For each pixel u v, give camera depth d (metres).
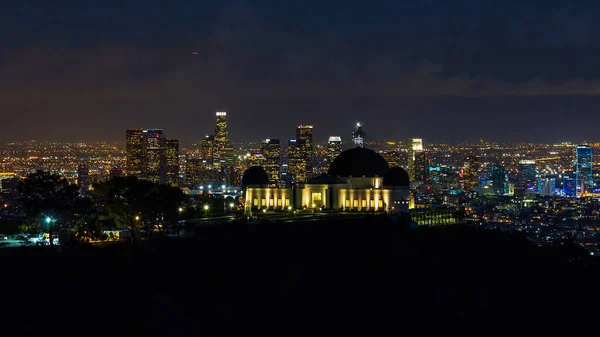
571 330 166.88
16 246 195.12
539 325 166.88
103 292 142.50
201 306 140.00
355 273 172.62
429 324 153.75
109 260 163.62
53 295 139.50
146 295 142.38
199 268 160.50
